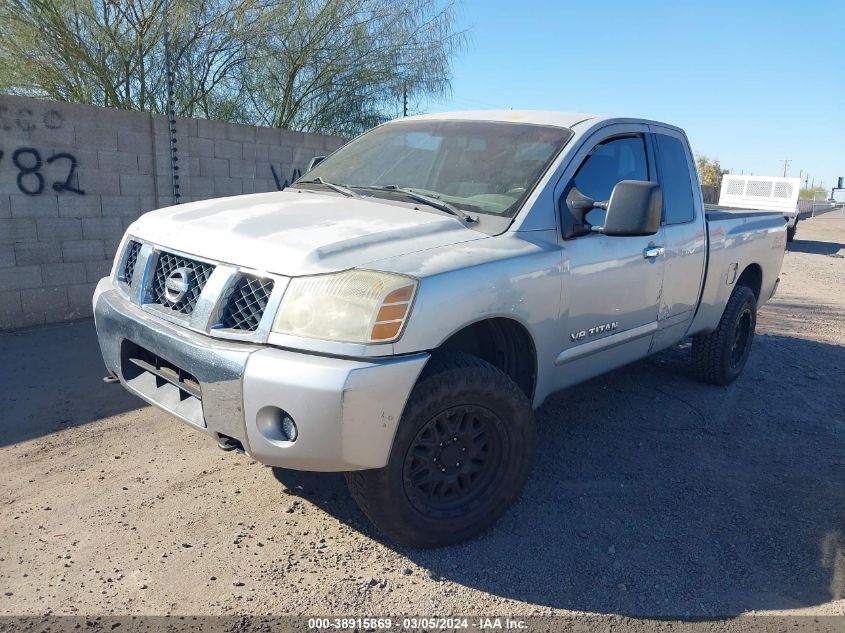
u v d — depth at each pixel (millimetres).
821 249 21781
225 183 8273
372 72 11914
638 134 4332
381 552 3123
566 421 4781
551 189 3549
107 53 9008
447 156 3977
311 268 2717
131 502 3434
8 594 2717
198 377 2770
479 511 3217
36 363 5449
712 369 5559
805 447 4566
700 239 4719
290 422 2654
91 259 6969
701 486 3934
